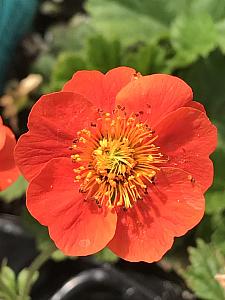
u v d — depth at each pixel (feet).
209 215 0.27
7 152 0.17
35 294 0.29
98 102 0.16
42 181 0.16
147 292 0.28
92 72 0.16
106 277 0.28
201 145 0.16
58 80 0.28
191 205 0.16
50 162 0.16
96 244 0.16
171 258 0.28
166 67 0.29
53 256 0.27
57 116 0.16
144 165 0.16
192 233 0.28
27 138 0.16
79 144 0.16
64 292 0.28
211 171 0.16
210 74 0.29
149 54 0.28
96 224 0.16
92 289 0.28
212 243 0.26
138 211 0.17
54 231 0.16
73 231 0.16
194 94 0.29
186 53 0.29
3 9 0.29
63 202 0.16
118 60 0.28
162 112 0.16
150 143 0.16
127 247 0.16
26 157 0.16
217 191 0.26
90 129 0.16
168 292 0.29
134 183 0.17
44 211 0.16
